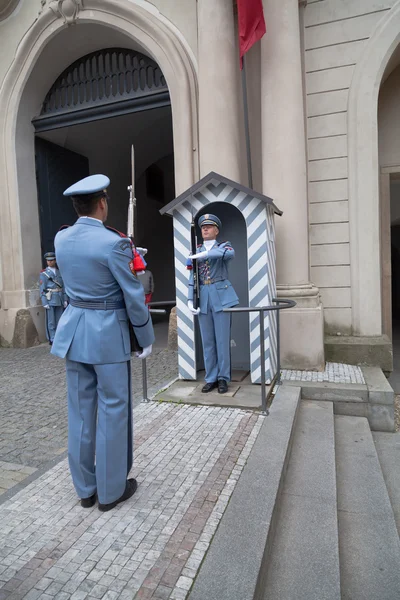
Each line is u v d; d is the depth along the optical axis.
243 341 4.66
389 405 4.13
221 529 2.05
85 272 2.10
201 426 3.26
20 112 7.19
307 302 4.89
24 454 3.12
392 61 5.38
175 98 5.77
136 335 2.23
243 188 3.89
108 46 6.75
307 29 5.27
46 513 2.21
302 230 4.99
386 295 6.18
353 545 2.40
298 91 4.96
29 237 7.45
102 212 2.21
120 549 1.92
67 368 2.21
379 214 5.57
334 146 5.25
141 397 4.06
